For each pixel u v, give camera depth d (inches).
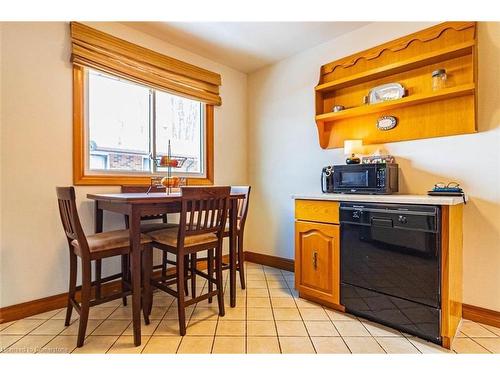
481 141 75.4
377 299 73.1
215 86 127.4
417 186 86.8
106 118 96.5
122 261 85.7
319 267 85.4
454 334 66.5
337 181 95.0
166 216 104.7
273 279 111.1
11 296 74.7
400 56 90.0
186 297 91.9
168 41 109.4
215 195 75.0
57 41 82.1
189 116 122.9
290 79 124.0
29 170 77.4
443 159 81.8
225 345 64.0
